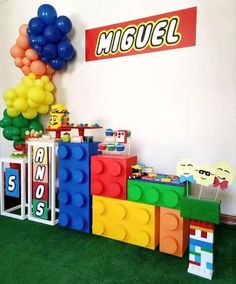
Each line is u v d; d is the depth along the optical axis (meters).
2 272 1.17
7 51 2.68
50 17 1.99
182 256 1.32
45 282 1.10
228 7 1.66
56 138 1.86
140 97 1.97
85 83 2.20
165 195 1.34
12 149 2.73
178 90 1.84
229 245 1.44
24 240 1.49
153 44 1.89
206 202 1.12
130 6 1.95
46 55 2.04
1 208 1.92
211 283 1.10
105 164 1.51
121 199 1.48
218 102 1.72
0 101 2.77
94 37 2.12
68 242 1.47
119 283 1.10
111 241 1.49
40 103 2.13
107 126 2.12
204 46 1.74
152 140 1.95
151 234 1.40
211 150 1.77
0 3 2.65
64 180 1.65
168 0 1.82
